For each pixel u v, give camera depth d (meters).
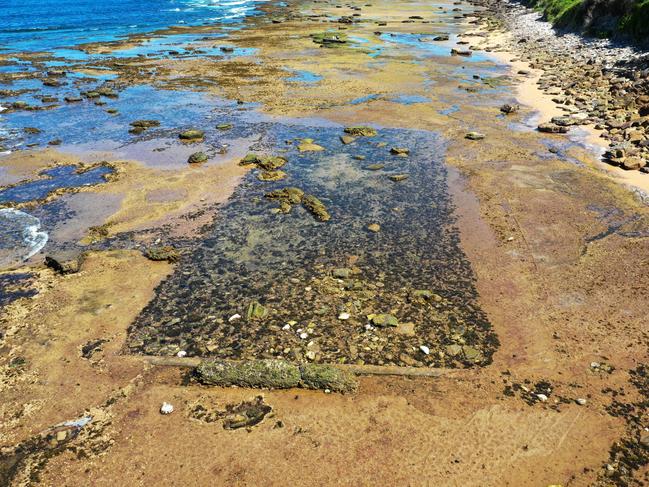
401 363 10.30
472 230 15.41
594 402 9.28
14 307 12.09
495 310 11.84
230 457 8.35
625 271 13.12
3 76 35.78
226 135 24.08
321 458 8.32
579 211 16.30
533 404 9.27
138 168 20.42
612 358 10.30
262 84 33.25
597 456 8.27
